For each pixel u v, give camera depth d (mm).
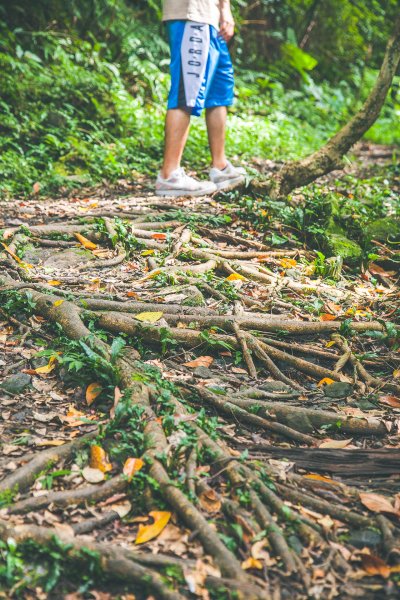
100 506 2551
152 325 3611
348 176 8062
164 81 10430
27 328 3678
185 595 2186
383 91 6102
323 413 3201
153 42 11430
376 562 2344
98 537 2416
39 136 7918
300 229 5469
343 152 6293
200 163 8094
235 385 3414
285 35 14945
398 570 2330
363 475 2873
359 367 3635
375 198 6434
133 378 3152
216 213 5723
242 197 6160
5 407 3137
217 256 4707
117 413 2887
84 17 10805
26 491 2602
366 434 3191
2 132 7824
